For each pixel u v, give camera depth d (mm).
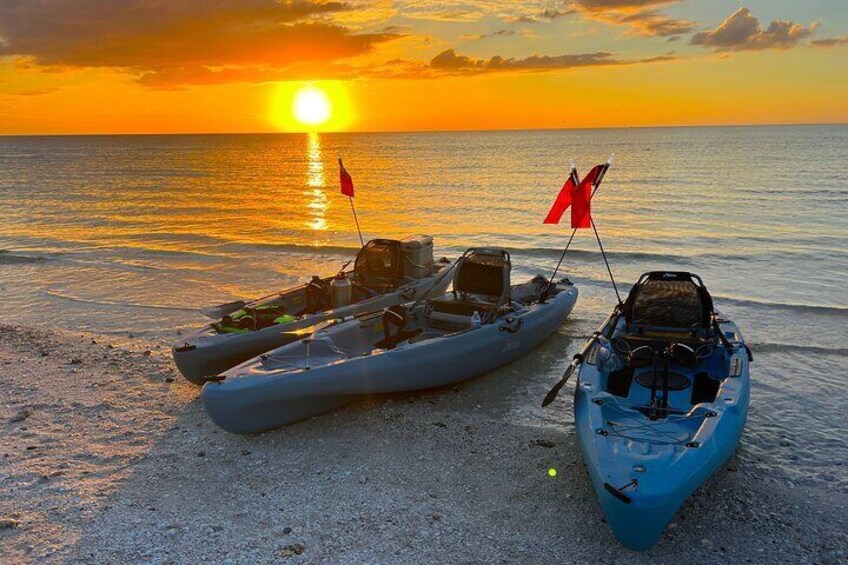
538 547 5988
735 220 28688
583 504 6727
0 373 10508
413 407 9305
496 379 10484
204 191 51562
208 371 9484
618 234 26031
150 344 12469
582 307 14891
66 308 15680
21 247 25172
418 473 7363
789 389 10008
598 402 6980
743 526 6395
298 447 7988
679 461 5910
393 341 9750
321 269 19922
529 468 7496
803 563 5801
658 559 5832
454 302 10562
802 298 15633
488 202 38781
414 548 5938
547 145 143875
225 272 19672
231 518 6402
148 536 6070
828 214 29797
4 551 5840
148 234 28266
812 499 6938
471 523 6371
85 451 7836
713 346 7961
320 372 8266
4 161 105562
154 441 8141
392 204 39250
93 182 61375
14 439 8141
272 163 97812
